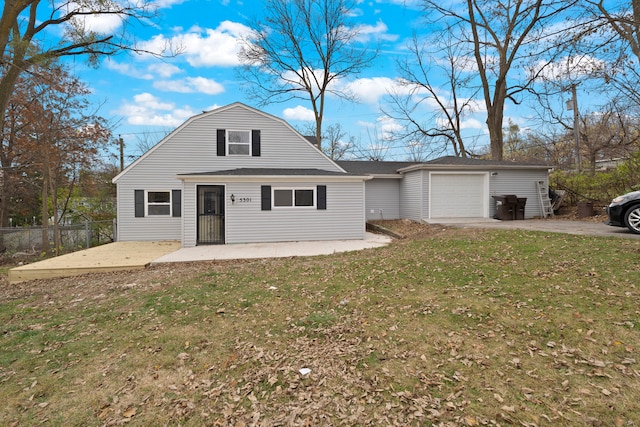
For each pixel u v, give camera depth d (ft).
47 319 16.20
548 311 13.20
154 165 46.09
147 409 9.01
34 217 63.10
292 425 8.14
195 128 46.75
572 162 66.13
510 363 10.10
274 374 10.41
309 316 14.89
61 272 26.94
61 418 8.79
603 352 10.23
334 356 11.30
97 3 27.55
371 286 18.78
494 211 49.98
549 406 8.17
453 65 75.00
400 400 8.82
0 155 51.96
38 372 11.10
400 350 11.41
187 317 15.40
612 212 28.07
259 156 48.08
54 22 27.99
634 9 21.34
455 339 11.81
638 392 8.38
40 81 35.55
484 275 18.53
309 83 77.56
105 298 19.12
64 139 47.37
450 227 41.55
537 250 22.36
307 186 40.68
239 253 32.89
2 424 8.62
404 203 56.29
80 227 47.39
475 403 8.48
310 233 40.81
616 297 13.66
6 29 24.61
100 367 11.27
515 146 100.12
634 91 28.53
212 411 8.81
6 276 28.96
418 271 20.76
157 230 46.24
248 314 15.55
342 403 8.86
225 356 11.71
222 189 39.63
